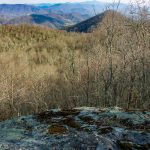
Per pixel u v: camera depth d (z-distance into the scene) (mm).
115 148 1678
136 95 4305
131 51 4805
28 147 1682
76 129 1909
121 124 2010
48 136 1817
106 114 2156
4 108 4699
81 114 2176
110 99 4359
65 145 1683
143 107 3939
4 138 1831
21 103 5039
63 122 2041
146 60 4832
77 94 4961
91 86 4930
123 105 4191
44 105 5055
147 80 4527
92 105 4449
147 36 4781
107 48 5125
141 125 1986
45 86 5848
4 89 5230
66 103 5031
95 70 5145
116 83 4504
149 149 1707
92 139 1722
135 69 4570
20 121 2123
